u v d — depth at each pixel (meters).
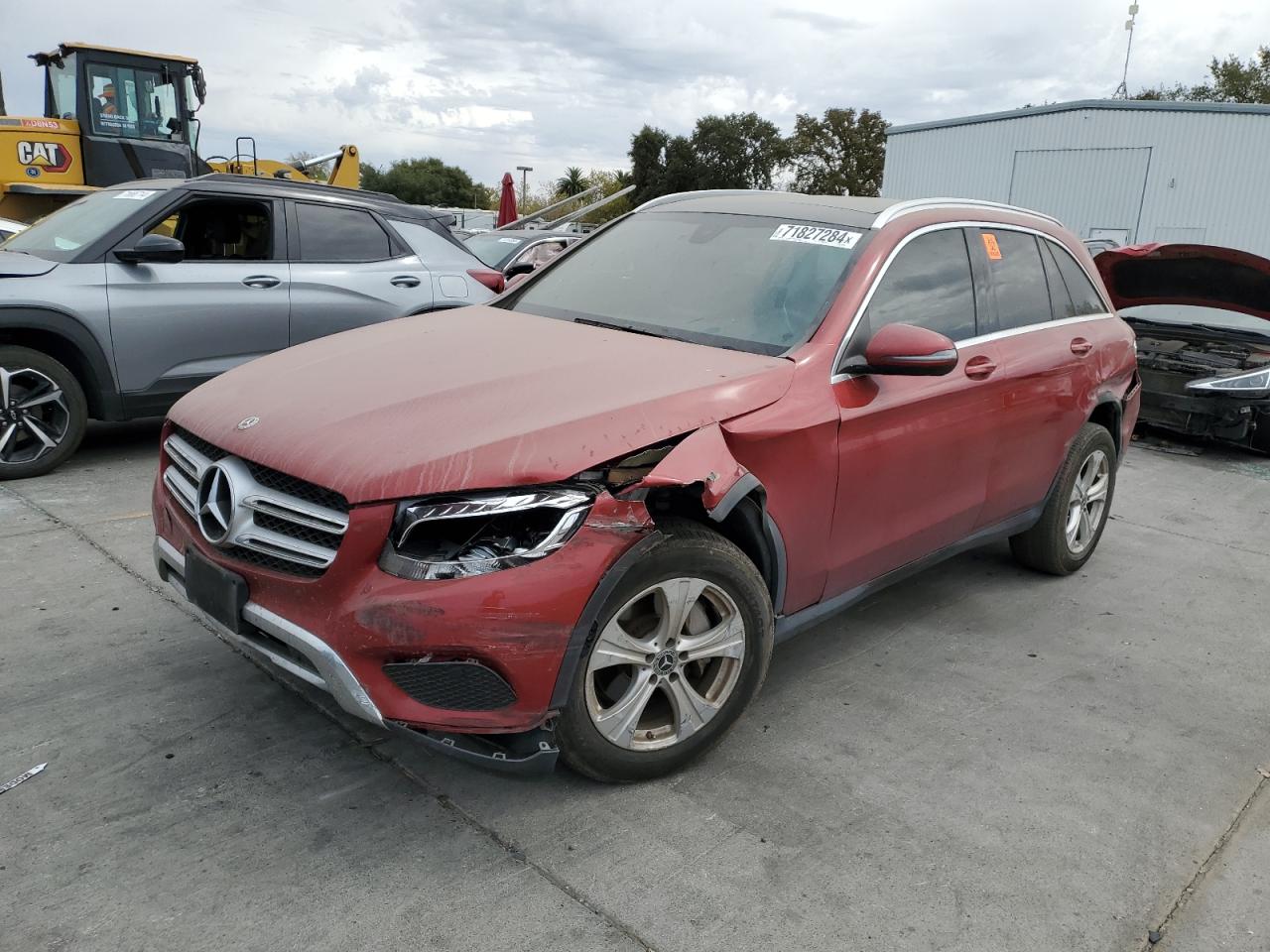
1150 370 8.52
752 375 2.95
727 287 3.54
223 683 3.31
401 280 6.88
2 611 3.79
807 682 3.63
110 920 2.22
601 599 2.51
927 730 3.32
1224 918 2.48
